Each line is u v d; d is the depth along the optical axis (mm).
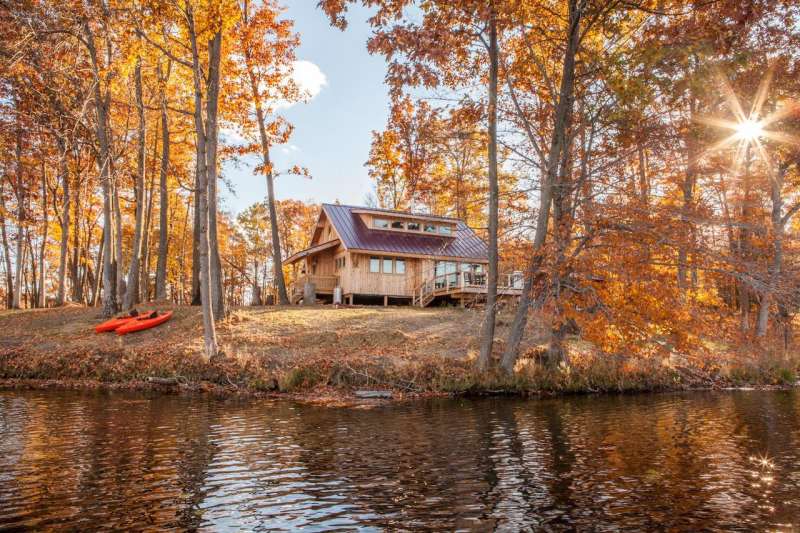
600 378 17500
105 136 24547
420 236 33250
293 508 6434
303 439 10180
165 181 28953
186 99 28328
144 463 8391
